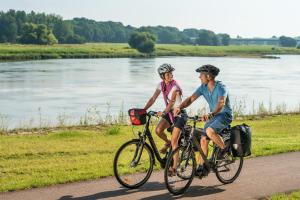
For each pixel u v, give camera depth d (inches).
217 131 356.2
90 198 331.0
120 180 354.6
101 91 1959.9
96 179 382.6
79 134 735.1
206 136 362.3
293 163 444.8
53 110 1395.2
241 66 4325.8
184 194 348.5
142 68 3676.2
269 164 439.5
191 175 354.9
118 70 3383.4
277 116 1056.8
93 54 6269.7
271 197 333.7
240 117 1039.6
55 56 5802.2
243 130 369.7
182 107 360.5
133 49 7475.4
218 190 359.3
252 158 466.3
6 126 1003.3
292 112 1146.7
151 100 377.4
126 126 870.4
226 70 3602.4
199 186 370.3
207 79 353.1
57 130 831.7
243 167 426.9
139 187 362.0
